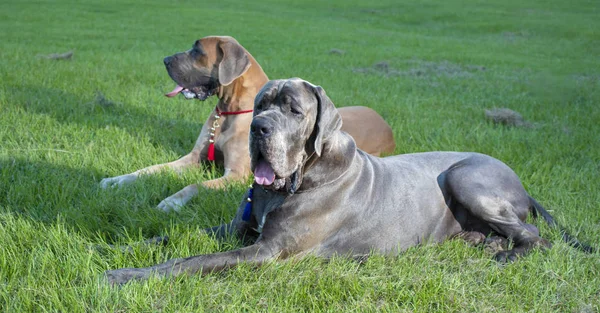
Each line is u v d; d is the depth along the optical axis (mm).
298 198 3721
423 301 3381
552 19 28609
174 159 6109
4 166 5242
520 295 3547
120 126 6965
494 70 14031
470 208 4215
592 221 4746
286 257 3742
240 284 3422
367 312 3232
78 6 27000
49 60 11445
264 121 3416
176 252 3740
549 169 6152
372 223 3957
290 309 3195
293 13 31531
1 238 3682
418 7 35406
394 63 14539
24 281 3230
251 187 4020
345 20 29219
